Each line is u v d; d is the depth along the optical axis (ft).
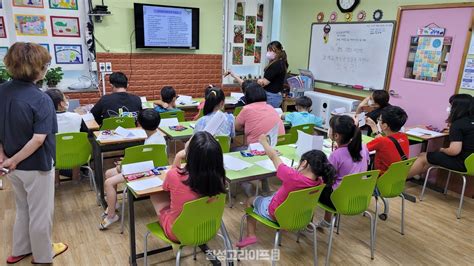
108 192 9.06
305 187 6.79
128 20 16.67
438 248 9.09
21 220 7.36
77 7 15.67
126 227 9.42
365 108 14.88
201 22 18.57
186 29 18.01
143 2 16.80
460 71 12.76
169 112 13.30
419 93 14.34
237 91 20.61
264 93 10.85
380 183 8.57
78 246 8.49
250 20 20.27
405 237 9.55
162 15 17.15
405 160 8.70
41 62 6.20
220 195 6.03
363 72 16.66
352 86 17.26
